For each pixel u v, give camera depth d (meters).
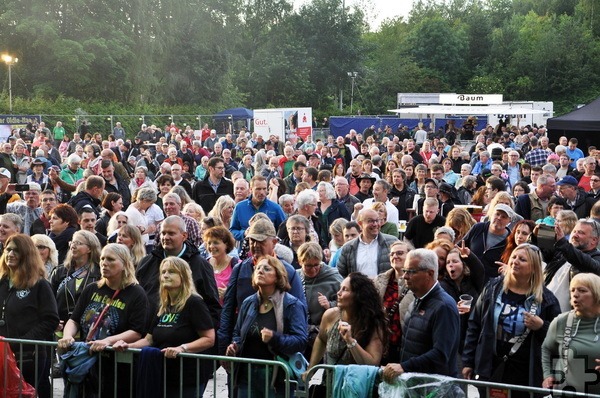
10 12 50.41
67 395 6.72
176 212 9.74
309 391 6.16
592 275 6.06
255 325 6.53
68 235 9.47
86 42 51.88
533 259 6.29
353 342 6.02
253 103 68.44
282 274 6.53
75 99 49.81
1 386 6.64
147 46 55.56
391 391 5.72
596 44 78.88
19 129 33.00
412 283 6.14
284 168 19.27
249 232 7.18
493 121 47.72
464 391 5.66
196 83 60.78
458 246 8.35
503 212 8.75
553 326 6.12
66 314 7.86
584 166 14.37
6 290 7.16
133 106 51.38
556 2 90.25
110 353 6.62
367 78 73.19
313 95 69.75
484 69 79.06
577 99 76.31
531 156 20.58
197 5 61.41
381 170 19.14
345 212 11.27
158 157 22.80
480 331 6.55
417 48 79.94
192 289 6.68
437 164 14.25
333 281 7.52
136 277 7.44
